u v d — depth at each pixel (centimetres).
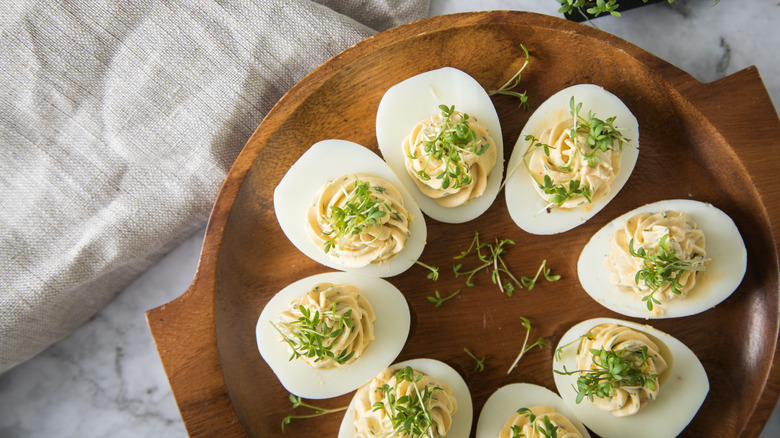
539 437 30
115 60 32
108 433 35
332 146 31
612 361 30
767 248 31
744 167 31
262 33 32
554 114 31
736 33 34
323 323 30
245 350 31
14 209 32
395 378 31
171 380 30
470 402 32
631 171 32
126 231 33
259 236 31
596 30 31
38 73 32
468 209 32
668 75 31
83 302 34
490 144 31
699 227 31
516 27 31
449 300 32
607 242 32
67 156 32
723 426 31
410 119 31
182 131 32
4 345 32
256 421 31
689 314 31
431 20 31
